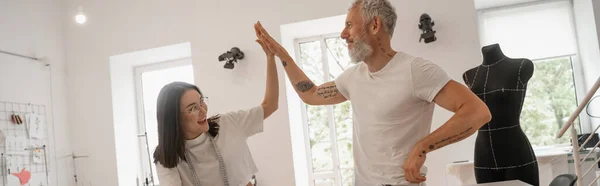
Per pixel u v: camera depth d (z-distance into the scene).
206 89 5.02
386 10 1.89
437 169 4.36
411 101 1.81
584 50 4.95
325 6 4.68
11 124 4.69
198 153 2.02
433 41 4.38
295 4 4.77
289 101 4.89
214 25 5.02
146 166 5.76
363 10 1.89
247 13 4.92
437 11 4.42
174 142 1.95
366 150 1.92
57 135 5.29
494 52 2.99
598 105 4.77
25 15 5.05
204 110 1.99
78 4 5.52
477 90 2.99
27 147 4.85
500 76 2.91
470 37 4.34
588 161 3.59
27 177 4.73
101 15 5.43
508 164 2.79
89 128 5.45
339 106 5.21
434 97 1.79
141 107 5.82
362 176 1.95
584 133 4.88
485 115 1.70
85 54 5.48
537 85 5.25
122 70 5.64
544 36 5.21
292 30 4.99
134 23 5.30
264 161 4.81
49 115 5.21
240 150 2.12
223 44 4.98
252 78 4.89
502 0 5.10
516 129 2.84
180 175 2.04
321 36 5.23
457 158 4.32
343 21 4.82
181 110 1.95
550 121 5.20
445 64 4.38
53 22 5.44
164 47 5.23
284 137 4.77
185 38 5.11
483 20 5.36
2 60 4.68
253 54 4.89
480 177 2.90
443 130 1.70
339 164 5.17
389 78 1.85
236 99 4.93
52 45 5.38
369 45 1.89
